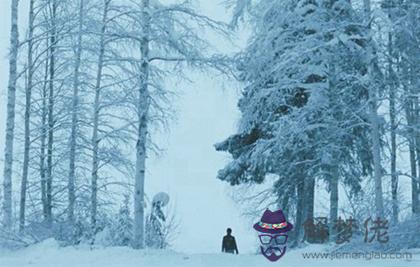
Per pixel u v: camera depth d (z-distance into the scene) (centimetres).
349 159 2200
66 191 2734
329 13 1966
